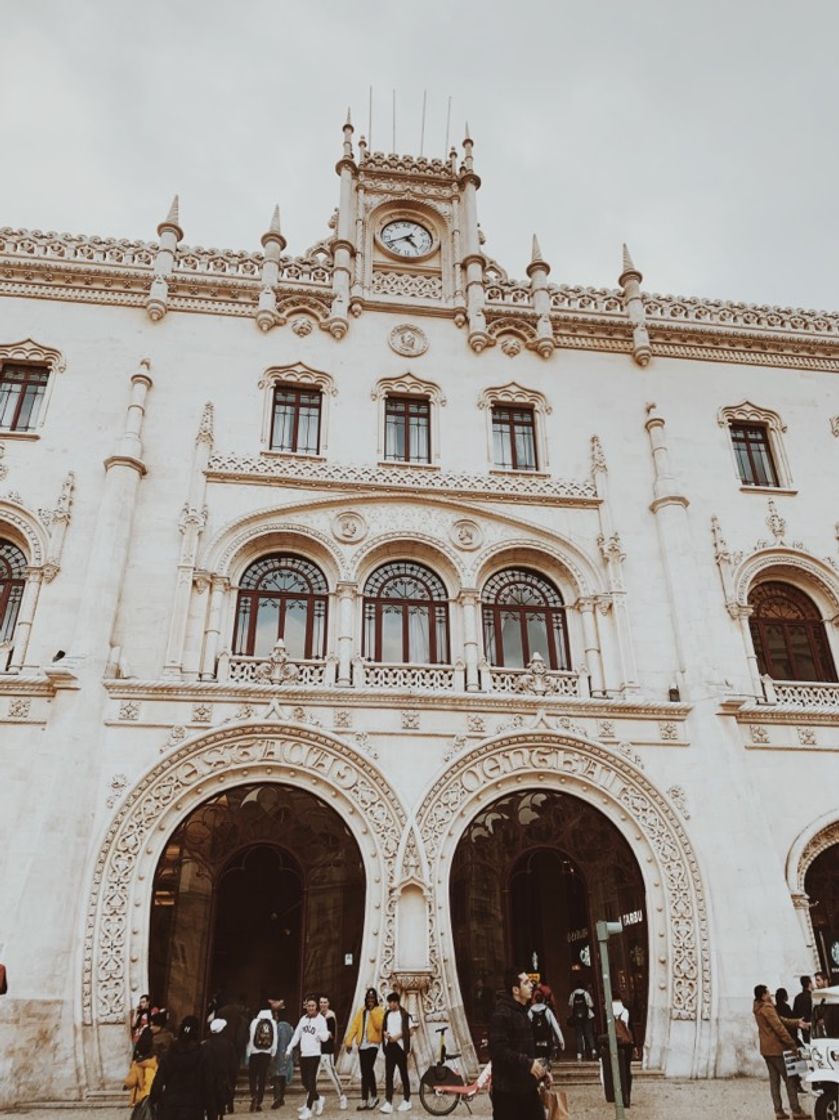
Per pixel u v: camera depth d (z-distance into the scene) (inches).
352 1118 519.5
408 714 753.6
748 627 887.1
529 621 876.0
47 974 605.9
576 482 940.0
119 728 708.0
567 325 1040.8
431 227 1109.7
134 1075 452.4
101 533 790.5
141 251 999.6
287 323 984.9
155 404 900.6
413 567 885.2
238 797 723.4
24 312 936.9
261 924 822.5
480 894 729.0
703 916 711.7
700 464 978.1
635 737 779.4
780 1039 505.4
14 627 794.8
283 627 834.2
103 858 660.7
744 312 1098.7
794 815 783.1
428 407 979.3
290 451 916.0
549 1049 614.9
